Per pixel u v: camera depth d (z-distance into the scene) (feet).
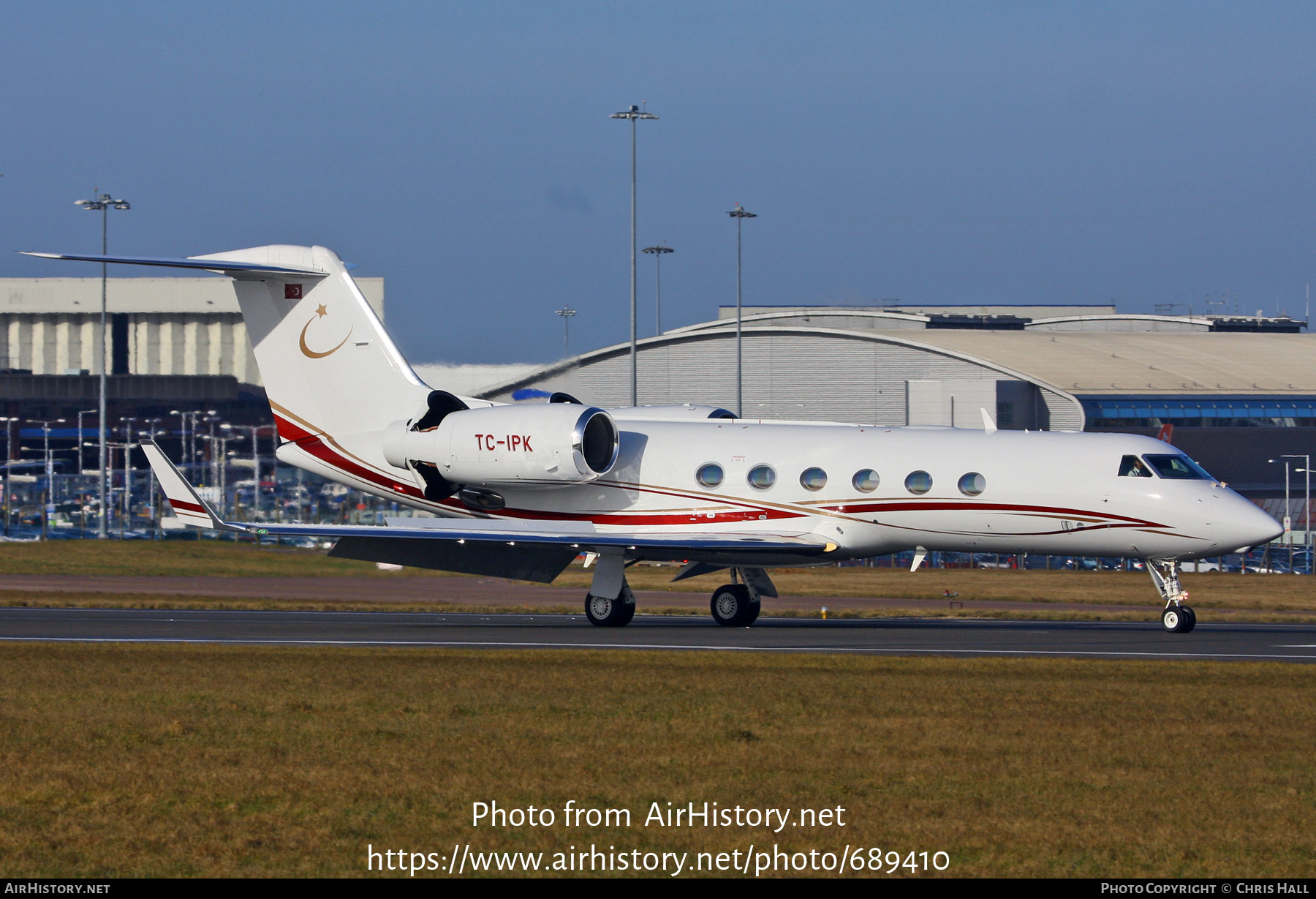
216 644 280.10
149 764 153.69
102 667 234.79
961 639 299.79
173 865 117.91
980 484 318.65
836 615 383.04
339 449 361.71
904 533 326.24
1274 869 117.60
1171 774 149.69
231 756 157.58
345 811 134.00
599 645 280.72
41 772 149.28
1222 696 202.90
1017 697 200.85
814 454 333.42
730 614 337.93
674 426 353.92
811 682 217.15
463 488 351.67
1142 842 124.77
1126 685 213.87
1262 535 300.40
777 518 333.42
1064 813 133.90
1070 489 312.50
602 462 343.26
